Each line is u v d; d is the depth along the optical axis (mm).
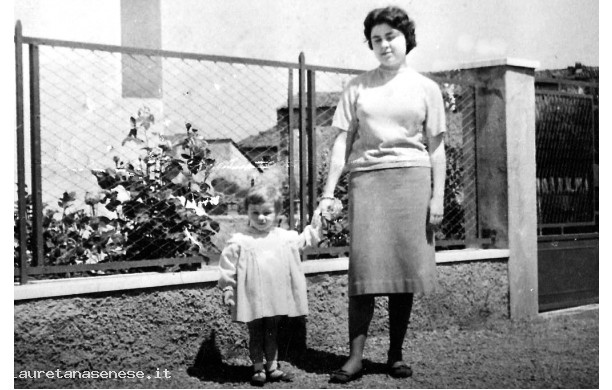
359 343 4094
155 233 4379
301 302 4023
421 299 5324
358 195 4125
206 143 4559
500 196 5828
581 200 6707
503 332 5398
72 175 5176
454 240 5645
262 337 4121
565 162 6594
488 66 5816
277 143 4992
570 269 6480
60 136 5242
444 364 4434
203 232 4488
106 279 3910
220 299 4344
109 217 4727
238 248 3938
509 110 5777
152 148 4469
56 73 4922
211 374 4125
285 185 4977
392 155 4062
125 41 5941
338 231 5254
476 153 5918
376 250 4055
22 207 3775
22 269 3748
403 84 4094
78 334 3811
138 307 4027
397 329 4176
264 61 4645
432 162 4184
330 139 5617
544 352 4758
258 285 3900
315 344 4801
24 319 3639
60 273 4164
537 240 6238
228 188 4844
